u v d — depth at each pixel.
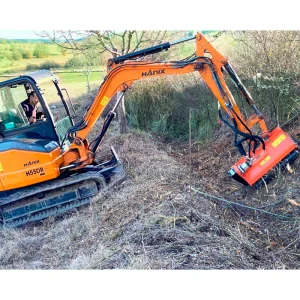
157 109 8.84
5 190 5.35
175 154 7.40
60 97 6.13
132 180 5.79
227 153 6.65
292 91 6.41
